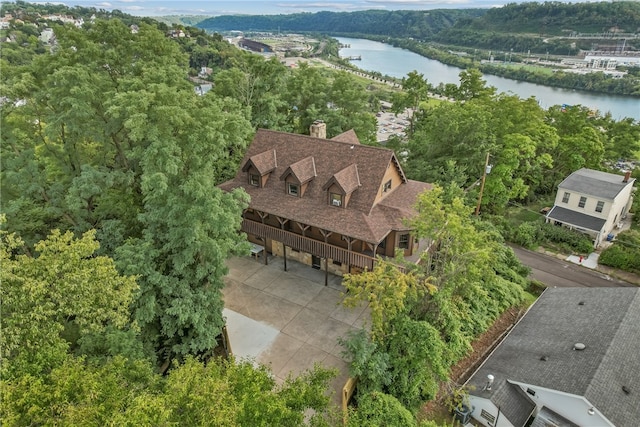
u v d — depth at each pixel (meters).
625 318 21.72
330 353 21.72
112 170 25.05
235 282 27.84
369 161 26.62
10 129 23.47
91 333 16.05
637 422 16.81
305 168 27.45
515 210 44.12
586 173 42.31
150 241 19.83
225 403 10.77
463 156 38.78
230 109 28.14
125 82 21.38
